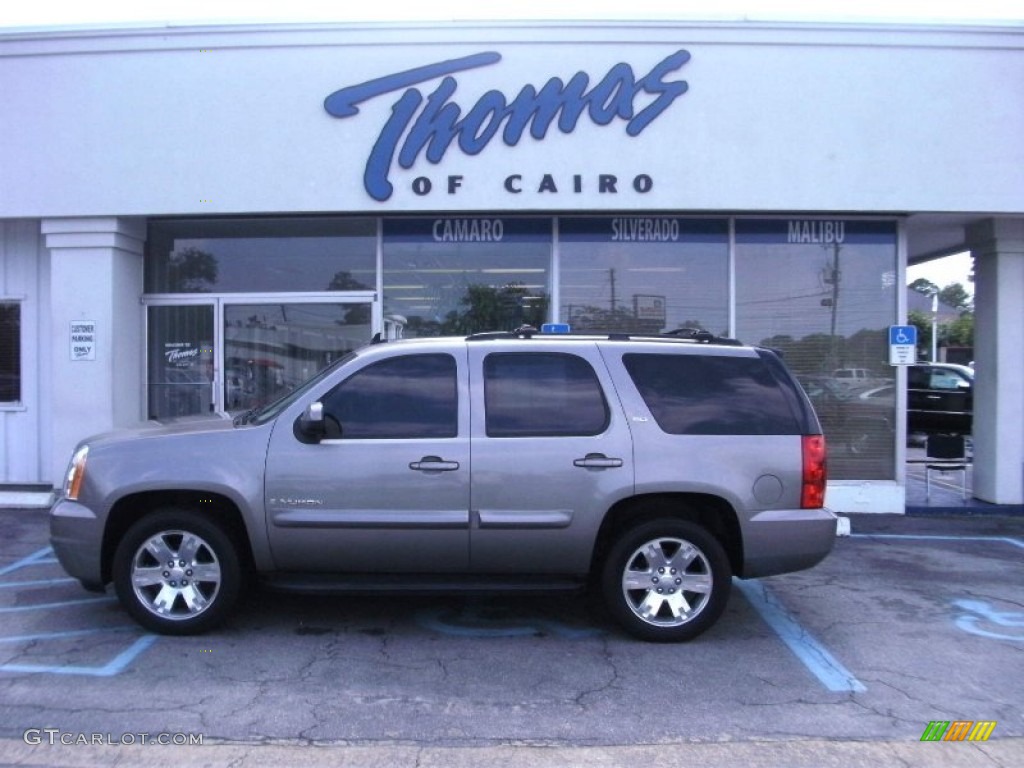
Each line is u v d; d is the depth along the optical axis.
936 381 17.91
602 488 5.20
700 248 9.66
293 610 6.01
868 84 8.95
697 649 5.31
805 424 5.41
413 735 4.08
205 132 9.08
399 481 5.19
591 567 5.47
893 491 9.67
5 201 9.17
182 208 9.12
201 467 5.22
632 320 9.66
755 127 8.98
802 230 9.65
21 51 9.08
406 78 8.99
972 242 10.19
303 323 9.97
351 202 9.09
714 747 3.99
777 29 8.91
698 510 5.52
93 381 9.27
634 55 8.95
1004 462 9.86
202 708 4.34
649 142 8.98
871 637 5.58
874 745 4.02
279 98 9.05
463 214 9.42
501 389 5.38
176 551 5.38
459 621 5.81
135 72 9.07
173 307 10.08
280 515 5.19
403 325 9.79
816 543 5.31
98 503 5.25
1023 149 8.98
